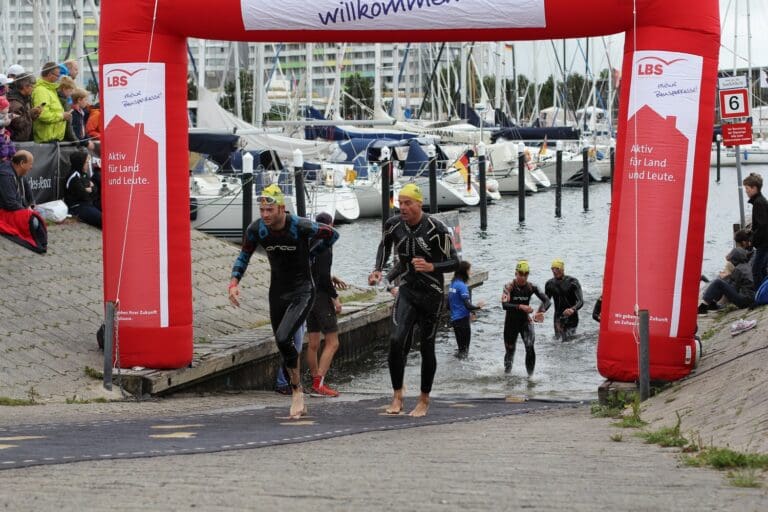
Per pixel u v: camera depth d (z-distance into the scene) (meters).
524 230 37.09
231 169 33.38
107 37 10.49
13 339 10.85
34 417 8.49
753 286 14.40
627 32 9.94
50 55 37.28
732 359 9.86
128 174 10.52
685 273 9.90
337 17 10.09
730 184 59.81
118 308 10.65
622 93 10.08
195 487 4.84
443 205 44.44
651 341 9.89
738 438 6.24
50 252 13.98
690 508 4.22
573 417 8.90
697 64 9.76
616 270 10.04
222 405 10.09
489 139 55.28
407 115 60.81
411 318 8.51
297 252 8.20
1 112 13.20
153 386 10.39
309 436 7.11
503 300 13.52
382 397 11.17
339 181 38.91
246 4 10.13
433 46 65.31
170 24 10.39
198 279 15.84
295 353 8.48
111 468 5.53
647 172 9.85
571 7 9.81
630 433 7.24
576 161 57.69
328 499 4.49
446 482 4.95
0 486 4.93
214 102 36.22
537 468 5.44
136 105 10.45
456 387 12.66
